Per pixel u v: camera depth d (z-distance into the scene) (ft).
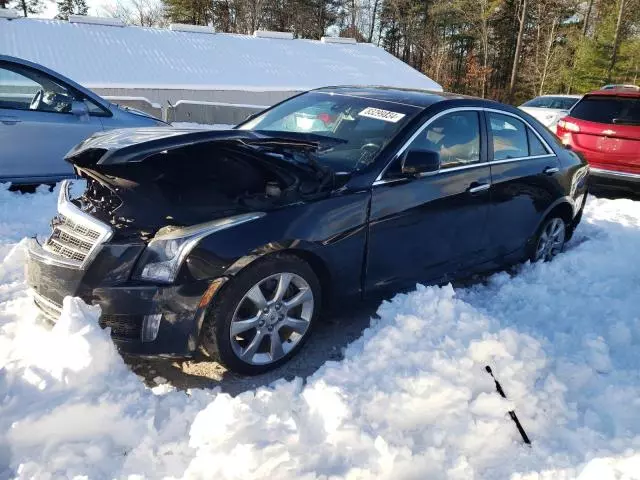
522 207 14.74
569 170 16.39
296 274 10.03
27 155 19.72
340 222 10.40
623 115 27.25
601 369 10.19
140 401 8.18
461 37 177.37
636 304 13.25
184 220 9.60
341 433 7.53
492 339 9.71
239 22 168.86
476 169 13.19
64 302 8.66
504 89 169.68
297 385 8.98
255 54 82.07
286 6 172.55
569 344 10.98
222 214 9.59
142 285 8.86
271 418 7.81
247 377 10.00
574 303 13.24
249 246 9.20
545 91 153.17
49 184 20.58
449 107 12.96
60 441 7.50
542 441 8.13
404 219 11.53
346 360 9.62
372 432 7.68
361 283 11.16
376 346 9.74
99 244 9.16
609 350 10.95
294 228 9.74
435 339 9.88
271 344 10.02
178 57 73.87
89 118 20.93
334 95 14.44
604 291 14.15
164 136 9.48
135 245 9.11
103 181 10.19
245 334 9.92
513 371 9.34
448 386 8.63
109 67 65.87
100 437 7.61
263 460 6.86
